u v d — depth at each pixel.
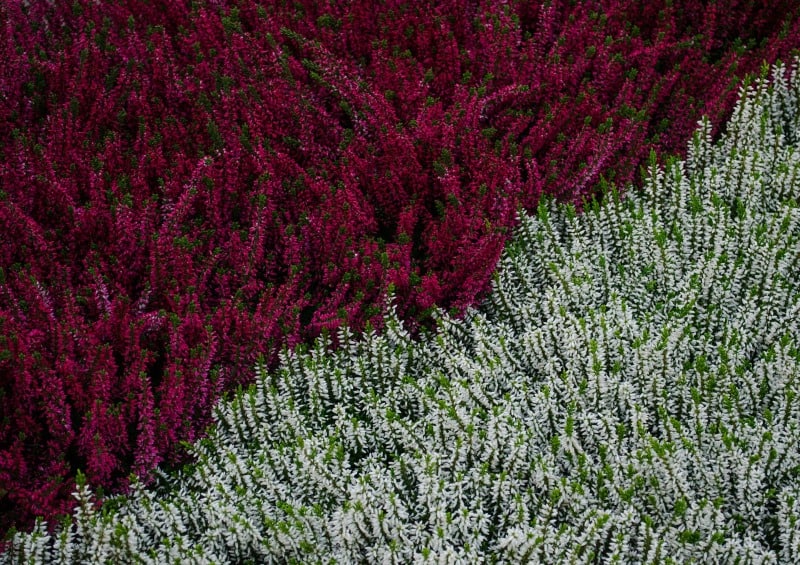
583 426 3.93
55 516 3.82
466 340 4.64
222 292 4.61
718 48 6.45
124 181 5.01
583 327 4.24
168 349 4.30
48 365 4.04
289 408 4.13
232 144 5.27
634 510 3.56
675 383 4.19
